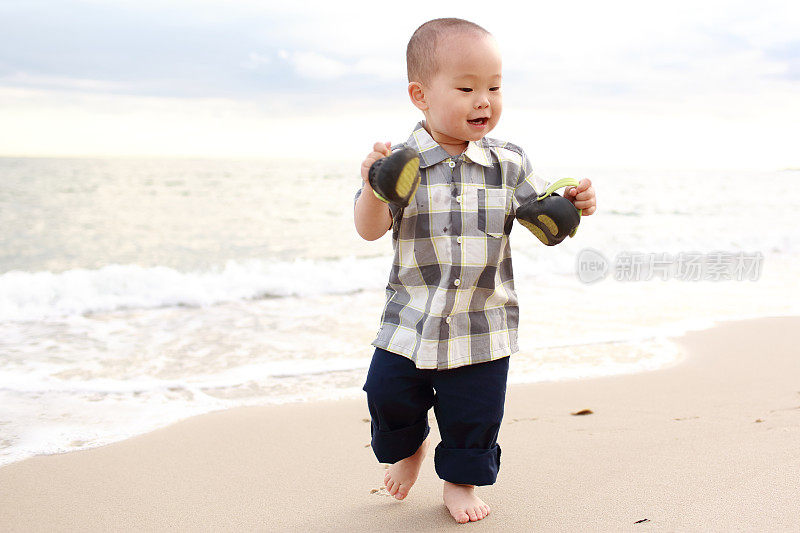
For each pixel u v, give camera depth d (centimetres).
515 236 1129
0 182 2097
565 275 830
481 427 230
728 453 294
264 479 279
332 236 1253
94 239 1212
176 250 1102
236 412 363
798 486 257
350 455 305
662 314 601
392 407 232
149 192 1992
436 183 227
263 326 568
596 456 295
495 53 218
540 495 257
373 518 243
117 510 253
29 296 652
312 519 243
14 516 248
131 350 491
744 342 501
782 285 757
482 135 224
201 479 280
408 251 230
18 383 406
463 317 228
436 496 262
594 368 439
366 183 220
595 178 2689
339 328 562
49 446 315
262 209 1642
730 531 222
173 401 381
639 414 352
